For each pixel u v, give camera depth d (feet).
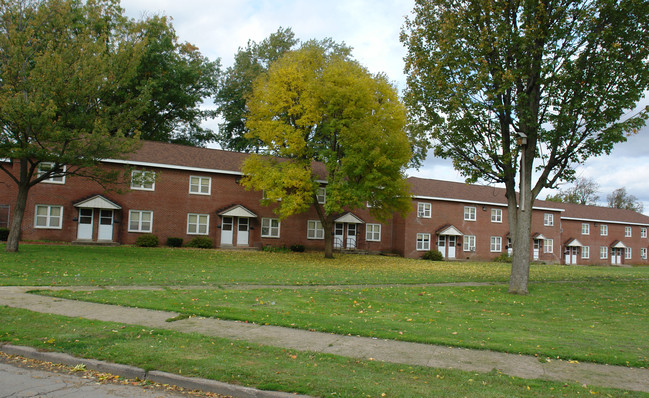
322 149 98.02
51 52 69.72
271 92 94.84
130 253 83.76
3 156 67.56
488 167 59.41
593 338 32.14
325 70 95.30
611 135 53.36
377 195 93.91
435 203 143.54
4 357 23.61
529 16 55.31
